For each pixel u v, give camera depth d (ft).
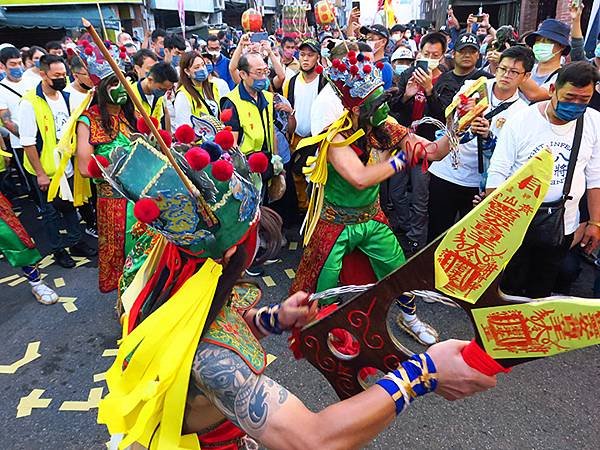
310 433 2.95
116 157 3.19
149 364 3.27
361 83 6.88
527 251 9.66
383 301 3.54
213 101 14.35
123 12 33.73
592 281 11.94
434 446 7.45
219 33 29.40
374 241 8.41
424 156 7.36
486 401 8.25
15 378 9.27
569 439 7.50
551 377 8.76
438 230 12.01
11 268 13.82
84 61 8.38
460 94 7.47
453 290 3.12
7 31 33.78
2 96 15.43
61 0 27.91
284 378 9.05
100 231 9.46
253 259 3.61
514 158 8.80
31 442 7.77
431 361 3.13
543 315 2.85
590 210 9.00
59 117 12.59
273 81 17.01
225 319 3.32
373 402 3.04
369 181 7.18
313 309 4.16
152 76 11.43
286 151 13.35
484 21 24.20
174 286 3.47
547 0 37.52
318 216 8.31
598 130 8.51
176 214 3.10
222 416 3.72
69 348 10.11
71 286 12.57
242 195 3.23
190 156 2.93
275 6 68.28
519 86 11.00
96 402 8.59
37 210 18.10
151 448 3.62
